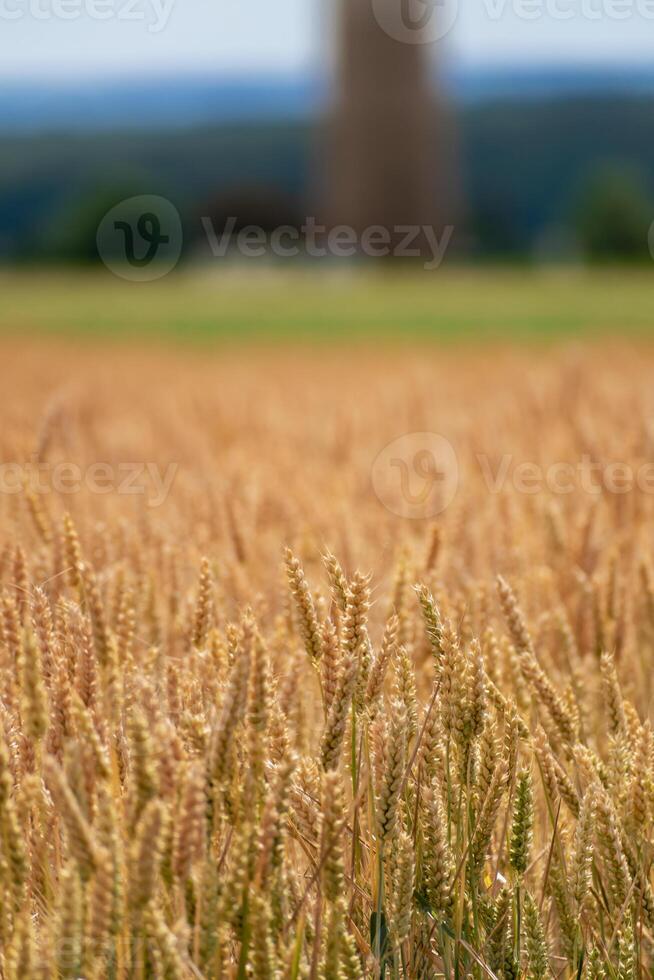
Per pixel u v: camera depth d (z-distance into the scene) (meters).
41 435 15.58
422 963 7.33
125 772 6.95
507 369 48.03
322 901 6.70
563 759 8.37
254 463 21.48
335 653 7.02
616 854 6.98
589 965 7.13
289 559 7.17
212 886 5.88
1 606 7.89
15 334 87.88
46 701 6.44
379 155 147.12
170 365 60.50
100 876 5.32
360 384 45.84
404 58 145.50
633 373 39.12
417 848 7.33
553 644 11.11
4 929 5.85
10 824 5.87
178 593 11.39
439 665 7.18
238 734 6.45
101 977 5.88
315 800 7.00
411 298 115.06
